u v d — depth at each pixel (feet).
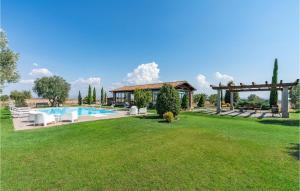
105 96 150.00
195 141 23.44
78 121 41.86
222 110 78.23
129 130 30.91
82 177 13.14
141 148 20.38
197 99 115.85
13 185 11.94
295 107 89.71
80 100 146.61
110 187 11.71
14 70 54.13
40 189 11.44
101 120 43.21
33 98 153.07
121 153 18.60
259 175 13.43
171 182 12.35
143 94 62.13
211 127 33.86
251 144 21.91
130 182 12.37
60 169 14.57
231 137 25.66
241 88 66.08
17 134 27.76
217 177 13.10
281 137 25.71
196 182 12.35
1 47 52.70
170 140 23.97
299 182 12.33
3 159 16.81
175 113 46.62
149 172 13.99
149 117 49.14
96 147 20.77
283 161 16.26
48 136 26.40
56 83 122.83
